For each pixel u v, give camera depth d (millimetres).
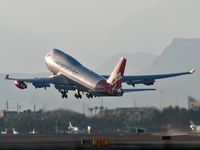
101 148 177250
